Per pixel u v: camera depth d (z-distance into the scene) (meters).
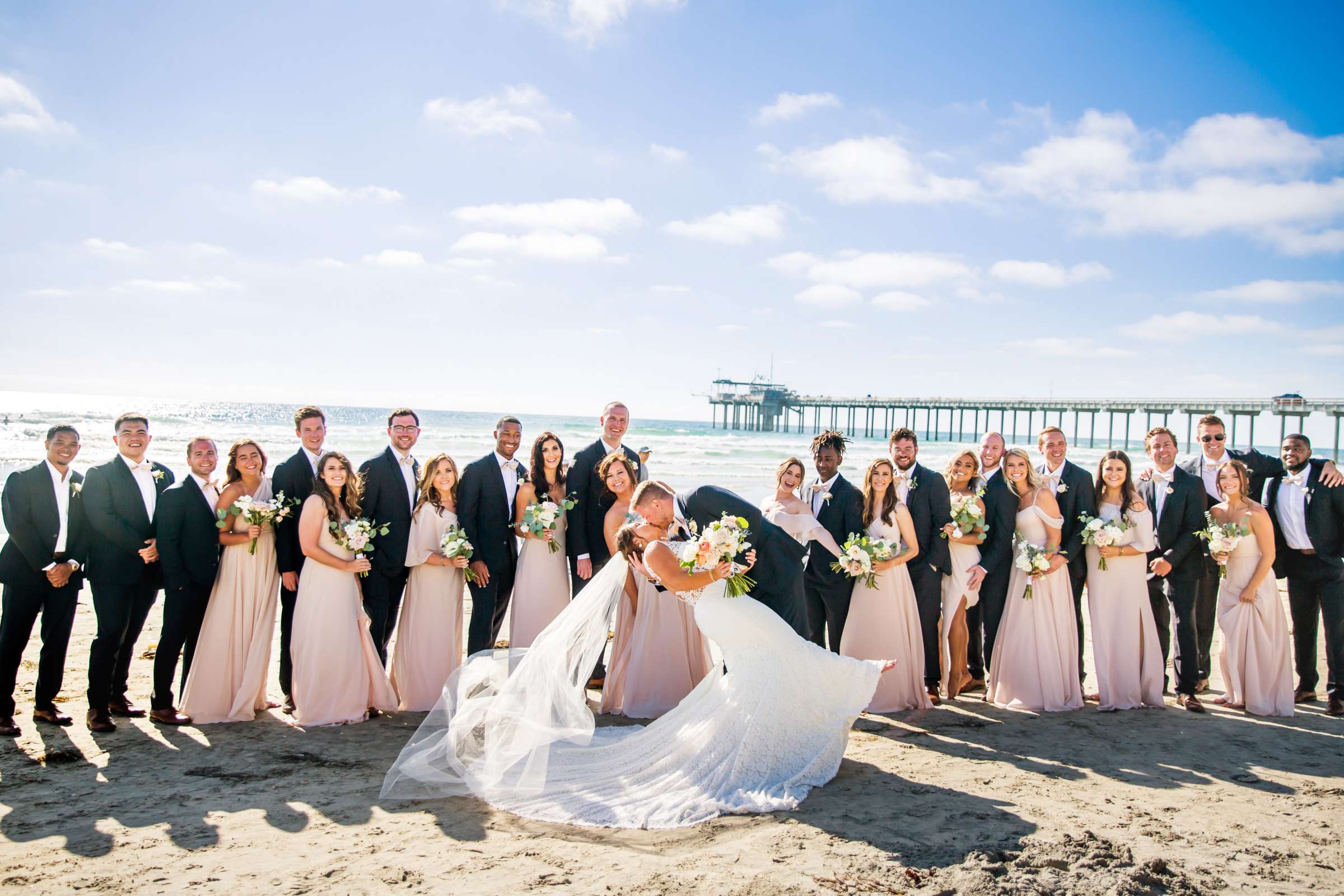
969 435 89.50
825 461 6.52
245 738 5.28
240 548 5.71
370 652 5.86
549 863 3.54
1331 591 6.18
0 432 39.62
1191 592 6.33
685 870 3.46
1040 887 3.33
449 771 4.50
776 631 4.68
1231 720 5.95
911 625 6.18
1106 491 6.35
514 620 6.34
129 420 5.65
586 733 4.86
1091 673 7.56
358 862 3.53
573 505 6.40
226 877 3.38
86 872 3.40
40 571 5.37
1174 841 3.85
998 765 4.93
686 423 165.62
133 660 7.47
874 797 4.37
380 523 6.00
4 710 5.32
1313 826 4.06
